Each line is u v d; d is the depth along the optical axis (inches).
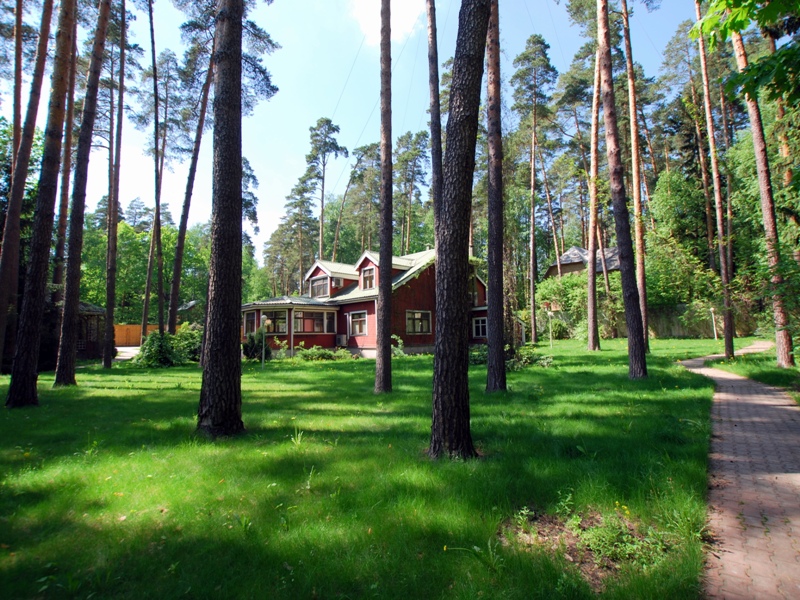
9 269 413.4
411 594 93.8
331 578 99.1
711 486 158.1
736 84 177.3
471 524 122.5
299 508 135.5
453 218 195.9
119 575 101.4
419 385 449.4
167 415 296.5
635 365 432.8
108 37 735.7
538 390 374.3
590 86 1043.3
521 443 203.9
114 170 762.8
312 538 116.3
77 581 97.7
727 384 390.6
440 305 194.9
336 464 177.3
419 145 1611.7
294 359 911.7
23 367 341.7
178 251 797.9
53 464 182.9
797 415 264.5
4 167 727.7
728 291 502.9
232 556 109.7
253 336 949.8
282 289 2719.0
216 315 239.9
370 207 1770.4
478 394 364.8
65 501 143.3
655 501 136.1
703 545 117.0
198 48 698.8
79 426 261.6
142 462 184.7
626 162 1343.5
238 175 253.6
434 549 111.6
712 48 178.9
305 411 305.0
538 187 1419.8
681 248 659.4
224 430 232.5
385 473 165.6
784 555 111.9
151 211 2412.6
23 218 753.0
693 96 852.0
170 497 146.0
